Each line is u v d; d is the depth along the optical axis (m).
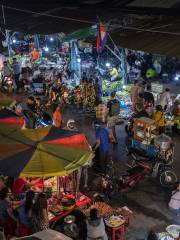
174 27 14.67
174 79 18.73
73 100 17.89
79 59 18.38
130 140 12.30
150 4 17.28
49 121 12.84
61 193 8.96
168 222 9.11
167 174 10.65
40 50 22.12
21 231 8.09
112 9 17.88
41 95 19.19
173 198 9.55
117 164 12.11
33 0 22.22
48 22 18.25
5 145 7.93
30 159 7.46
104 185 10.12
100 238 7.37
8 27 18.33
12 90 19.98
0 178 9.28
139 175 10.54
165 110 14.79
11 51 21.75
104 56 18.08
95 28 16.34
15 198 8.61
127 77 17.34
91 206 8.60
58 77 18.42
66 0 21.08
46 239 6.75
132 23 16.27
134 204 9.91
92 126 15.35
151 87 16.05
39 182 9.11
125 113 15.74
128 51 18.86
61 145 8.01
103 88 16.78
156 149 10.93
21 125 9.17
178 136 14.30
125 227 8.70
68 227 7.97
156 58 19.05
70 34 16.72
